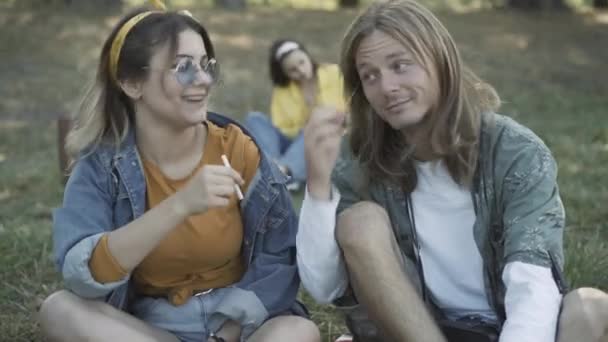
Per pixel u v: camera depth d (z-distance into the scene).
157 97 2.73
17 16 14.56
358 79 2.89
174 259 2.78
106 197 2.78
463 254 2.85
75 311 2.62
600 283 3.96
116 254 2.58
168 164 2.82
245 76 11.22
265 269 2.84
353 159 2.97
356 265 2.67
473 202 2.80
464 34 14.41
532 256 2.62
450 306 2.89
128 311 2.89
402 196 2.89
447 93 2.75
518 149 2.76
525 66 12.26
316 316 3.74
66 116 6.05
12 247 4.54
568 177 6.00
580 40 14.31
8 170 6.55
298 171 6.00
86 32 13.64
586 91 10.85
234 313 2.77
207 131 2.89
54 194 5.85
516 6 17.55
